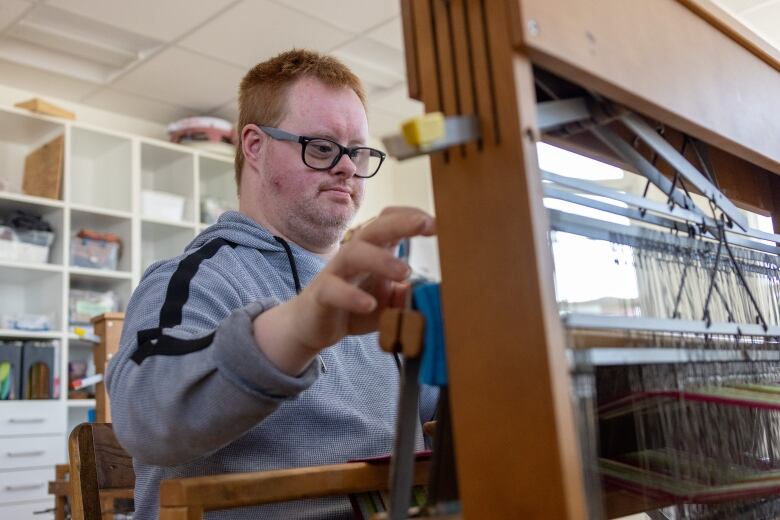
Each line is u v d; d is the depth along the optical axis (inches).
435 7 18.5
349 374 40.4
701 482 22.6
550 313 16.0
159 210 160.4
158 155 167.3
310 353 23.6
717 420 24.0
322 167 46.9
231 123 177.0
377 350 42.5
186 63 145.9
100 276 151.8
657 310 24.6
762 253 31.1
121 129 167.8
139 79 151.6
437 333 18.0
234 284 39.4
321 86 48.2
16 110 143.3
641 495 22.7
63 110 149.2
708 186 26.8
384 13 132.3
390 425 40.2
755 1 127.6
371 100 168.4
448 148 17.7
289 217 46.7
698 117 22.8
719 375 24.8
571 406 16.0
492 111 17.1
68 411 151.9
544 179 21.3
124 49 140.6
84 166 166.2
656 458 22.8
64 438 139.9
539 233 16.2
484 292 16.8
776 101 27.9
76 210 149.4
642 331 21.3
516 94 16.7
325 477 25.4
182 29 133.8
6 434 133.4
